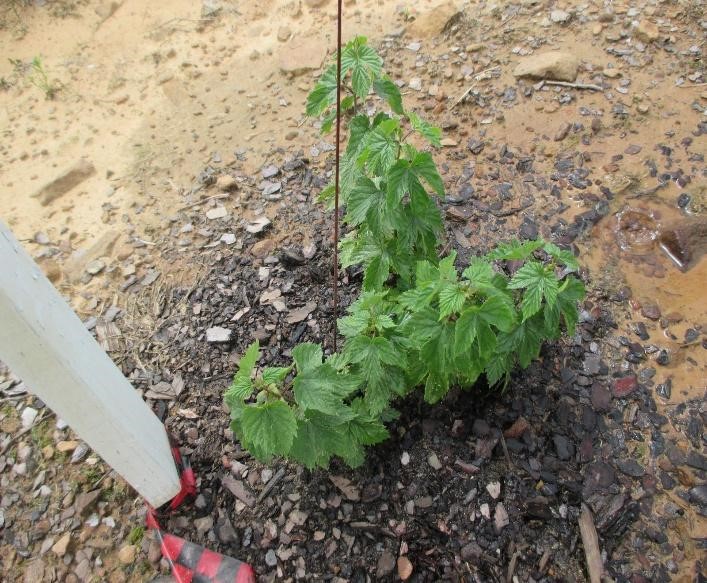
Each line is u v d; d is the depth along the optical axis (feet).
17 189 11.62
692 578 7.00
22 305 4.75
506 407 8.25
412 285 8.09
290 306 9.39
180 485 7.64
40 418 8.76
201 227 10.61
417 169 6.53
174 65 13.35
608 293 9.28
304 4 14.07
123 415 6.37
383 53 12.70
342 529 7.54
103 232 10.78
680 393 8.34
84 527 7.82
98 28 14.23
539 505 7.53
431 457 7.93
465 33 12.76
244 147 11.70
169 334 9.33
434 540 7.39
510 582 7.08
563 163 10.71
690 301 9.14
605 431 8.07
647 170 10.49
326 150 11.42
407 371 6.92
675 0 12.61
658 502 7.52
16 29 14.32
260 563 7.41
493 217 10.15
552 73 11.70
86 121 12.59
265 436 5.87
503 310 5.81
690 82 11.51
